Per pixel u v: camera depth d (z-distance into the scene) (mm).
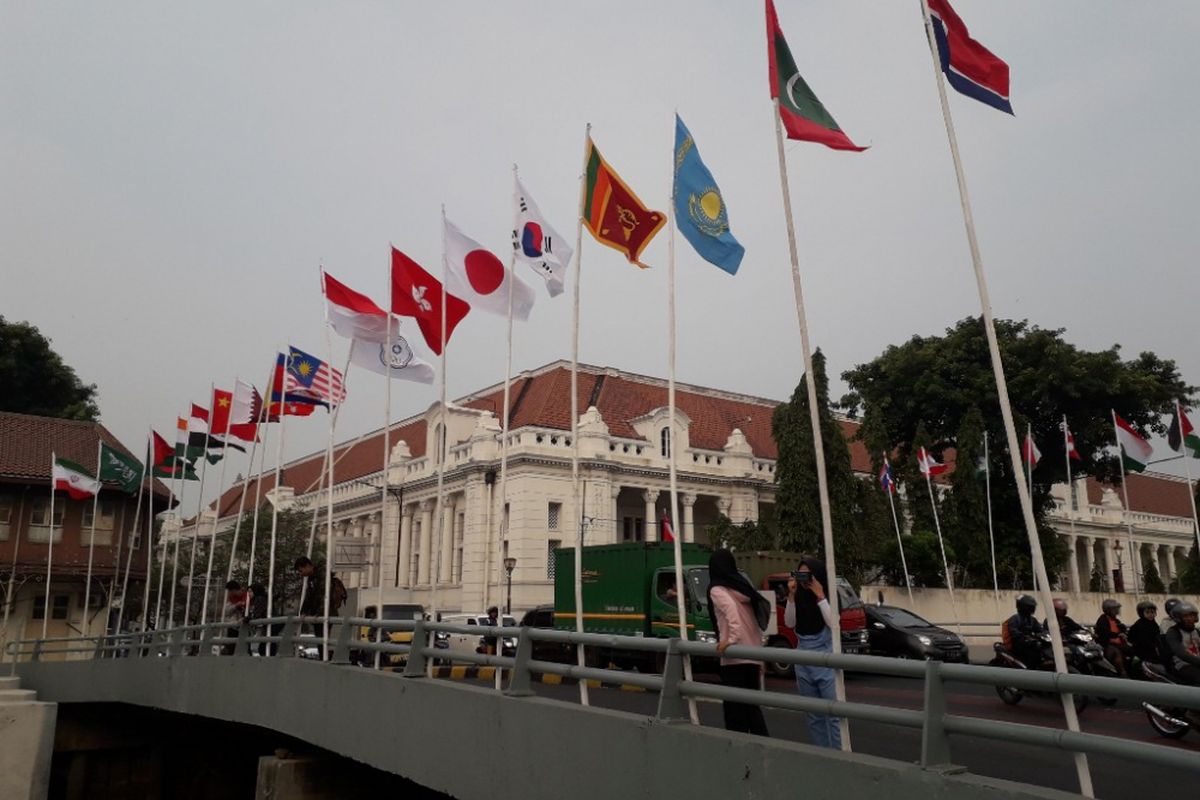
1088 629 17719
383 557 16016
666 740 7309
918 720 5578
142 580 40750
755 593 8086
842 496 37438
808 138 9500
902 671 5754
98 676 22047
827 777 5969
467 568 44625
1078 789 8422
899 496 41375
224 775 21422
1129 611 39094
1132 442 28078
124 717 24109
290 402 22234
